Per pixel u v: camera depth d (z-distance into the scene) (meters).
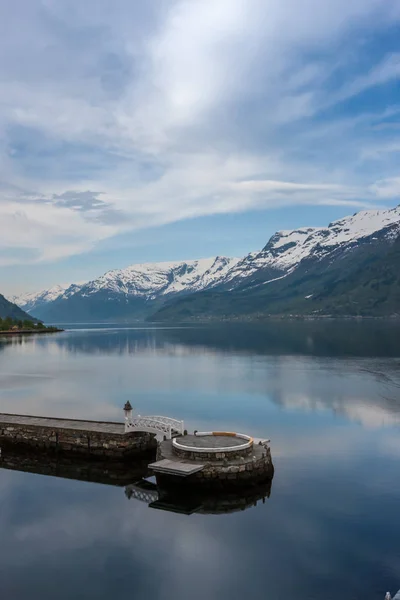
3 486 46.91
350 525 37.44
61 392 102.19
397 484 45.50
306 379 115.06
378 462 51.88
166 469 42.91
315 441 60.09
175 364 154.38
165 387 106.75
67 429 57.22
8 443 59.62
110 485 47.19
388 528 36.84
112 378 123.38
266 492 43.88
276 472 49.00
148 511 40.62
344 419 72.12
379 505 40.88
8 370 143.00
